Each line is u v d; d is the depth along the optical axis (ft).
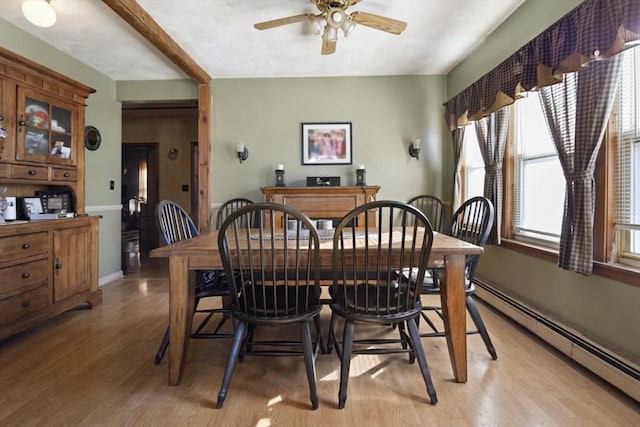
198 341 7.61
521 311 8.05
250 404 5.27
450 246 5.81
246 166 13.89
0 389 5.67
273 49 11.08
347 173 13.83
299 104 13.79
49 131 8.86
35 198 9.09
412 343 5.49
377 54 11.57
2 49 7.33
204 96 13.42
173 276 5.79
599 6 5.59
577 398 5.33
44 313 8.14
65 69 11.05
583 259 6.10
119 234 13.71
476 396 5.42
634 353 5.48
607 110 5.74
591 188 6.08
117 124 13.67
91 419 4.91
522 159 9.01
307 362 5.25
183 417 4.97
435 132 13.70
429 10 8.76
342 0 7.47
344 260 5.36
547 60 6.97
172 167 19.49
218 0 8.21
